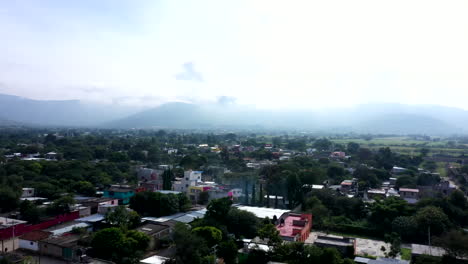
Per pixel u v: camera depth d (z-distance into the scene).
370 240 62.16
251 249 48.28
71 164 109.94
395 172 132.62
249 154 178.75
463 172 123.69
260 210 70.56
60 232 54.16
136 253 45.94
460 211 69.38
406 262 46.62
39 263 43.91
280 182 93.06
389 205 68.38
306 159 141.38
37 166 103.06
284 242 49.28
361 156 173.25
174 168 122.81
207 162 141.12
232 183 106.75
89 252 47.09
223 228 53.94
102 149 163.50
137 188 85.62
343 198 78.19
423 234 59.72
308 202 79.00
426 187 96.12
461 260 45.91
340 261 44.72
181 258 42.06
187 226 51.66
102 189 92.19
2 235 53.69
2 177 84.50
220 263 45.31
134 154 158.88
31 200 72.56
